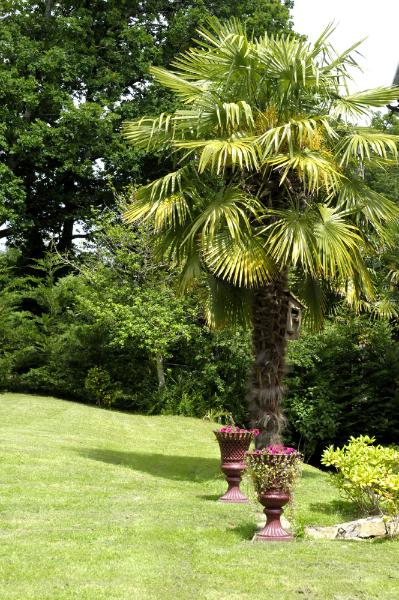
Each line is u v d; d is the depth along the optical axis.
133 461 12.86
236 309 11.54
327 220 10.16
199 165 9.77
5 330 21.44
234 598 5.23
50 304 22.34
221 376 21.22
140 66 23.97
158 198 10.55
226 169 10.66
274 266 10.08
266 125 10.38
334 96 10.84
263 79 10.64
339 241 9.91
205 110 10.48
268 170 10.41
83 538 6.93
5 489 9.28
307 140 10.09
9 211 21.84
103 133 22.80
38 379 22.31
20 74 23.64
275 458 7.32
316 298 11.75
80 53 24.27
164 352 19.91
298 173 9.92
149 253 20.55
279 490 7.32
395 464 8.66
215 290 11.37
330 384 19.89
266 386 10.45
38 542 6.72
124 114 23.86
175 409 20.84
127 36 23.88
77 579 5.60
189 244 10.52
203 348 21.14
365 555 6.71
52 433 15.27
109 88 24.53
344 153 10.58
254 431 9.80
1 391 22.52
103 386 21.42
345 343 20.05
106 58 24.89
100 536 7.03
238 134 10.37
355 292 11.34
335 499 10.10
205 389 21.20
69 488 9.66
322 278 11.46
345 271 9.85
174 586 5.50
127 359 21.88
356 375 20.00
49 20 24.81
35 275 26.33
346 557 6.58
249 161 9.95
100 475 10.86
